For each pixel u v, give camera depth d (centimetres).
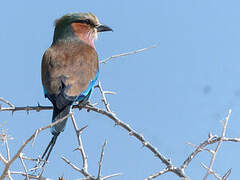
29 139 679
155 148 966
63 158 843
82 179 777
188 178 836
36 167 760
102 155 768
